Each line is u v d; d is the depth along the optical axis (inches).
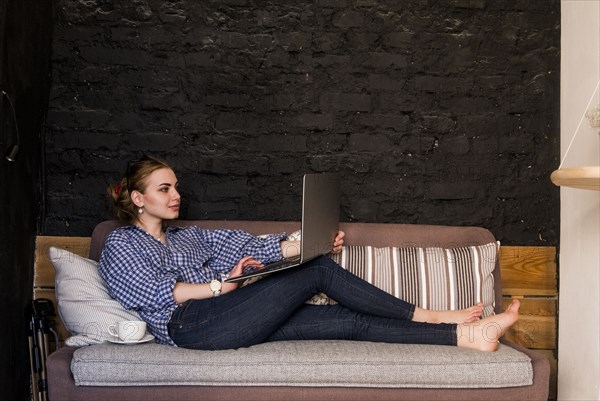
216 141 131.6
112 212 129.4
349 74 133.2
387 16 133.6
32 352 114.7
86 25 129.6
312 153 132.8
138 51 130.3
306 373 92.6
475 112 134.6
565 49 129.6
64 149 129.4
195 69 131.3
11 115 110.3
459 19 134.6
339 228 122.1
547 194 135.3
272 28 132.3
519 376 95.0
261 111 132.1
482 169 134.6
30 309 118.7
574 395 125.1
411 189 133.8
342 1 133.0
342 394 93.5
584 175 90.1
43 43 125.1
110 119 130.1
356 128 133.3
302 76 132.6
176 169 131.0
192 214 131.2
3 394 107.8
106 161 130.0
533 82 135.1
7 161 109.9
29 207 122.6
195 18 131.3
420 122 134.1
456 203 134.6
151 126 130.7
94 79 129.6
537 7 135.3
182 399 92.3
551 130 134.7
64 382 92.4
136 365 91.7
